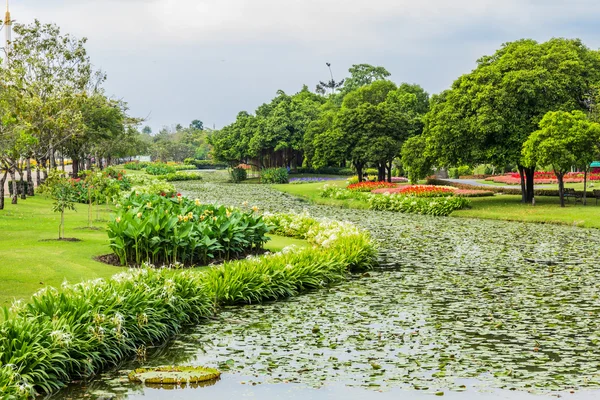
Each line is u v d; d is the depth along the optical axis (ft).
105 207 111.34
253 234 65.62
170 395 29.55
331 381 31.40
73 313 33.40
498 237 88.07
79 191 120.88
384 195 139.85
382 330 40.45
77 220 88.28
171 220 56.34
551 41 138.62
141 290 39.01
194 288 43.68
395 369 33.14
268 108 330.34
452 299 49.37
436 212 124.47
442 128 133.69
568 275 59.21
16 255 55.06
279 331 40.19
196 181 287.07
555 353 35.70
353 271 62.39
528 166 124.67
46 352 29.60
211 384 30.94
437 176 230.89
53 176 76.07
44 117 102.22
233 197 179.83
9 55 112.98
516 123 128.36
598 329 40.52
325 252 61.77
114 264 55.26
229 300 47.91
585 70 132.26
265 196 184.96
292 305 47.44
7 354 28.48
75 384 30.78
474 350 36.27
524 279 57.36
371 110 201.26
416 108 250.37
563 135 112.78
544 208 119.75
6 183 177.47
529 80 126.72
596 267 63.41
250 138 295.48
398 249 76.95
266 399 29.17
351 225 78.79
